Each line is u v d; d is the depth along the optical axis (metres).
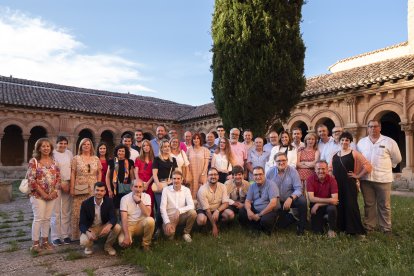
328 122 19.59
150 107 28.03
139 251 5.16
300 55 11.72
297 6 11.66
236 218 7.17
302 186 6.43
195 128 25.94
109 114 23.53
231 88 11.37
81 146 6.09
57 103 21.97
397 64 15.02
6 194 11.40
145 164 6.46
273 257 4.66
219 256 4.78
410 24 18.75
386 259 4.38
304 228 6.15
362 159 5.84
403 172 13.71
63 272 4.46
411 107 13.26
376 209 6.16
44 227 5.56
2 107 19.78
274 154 7.06
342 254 4.68
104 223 5.40
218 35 11.71
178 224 6.23
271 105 11.23
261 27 11.05
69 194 6.11
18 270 4.58
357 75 15.88
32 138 24.89
